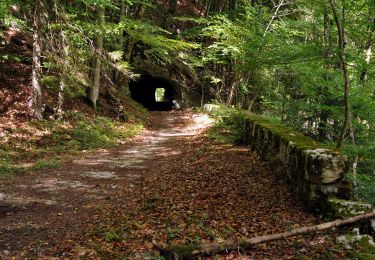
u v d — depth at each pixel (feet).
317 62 38.96
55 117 54.90
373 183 35.35
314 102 42.93
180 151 48.06
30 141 46.39
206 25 92.48
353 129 41.78
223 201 26.07
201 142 51.49
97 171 38.14
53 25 50.57
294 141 28.22
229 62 86.63
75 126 54.85
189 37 95.66
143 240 19.53
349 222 19.13
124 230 20.99
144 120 75.61
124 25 60.13
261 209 23.91
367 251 16.74
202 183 31.27
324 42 38.09
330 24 40.22
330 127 43.62
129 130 62.90
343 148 36.63
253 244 17.46
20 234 21.29
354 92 37.81
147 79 115.65
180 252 16.74
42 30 51.47
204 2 109.81
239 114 52.90
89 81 64.44
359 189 33.83
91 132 54.29
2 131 45.83
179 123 77.41
